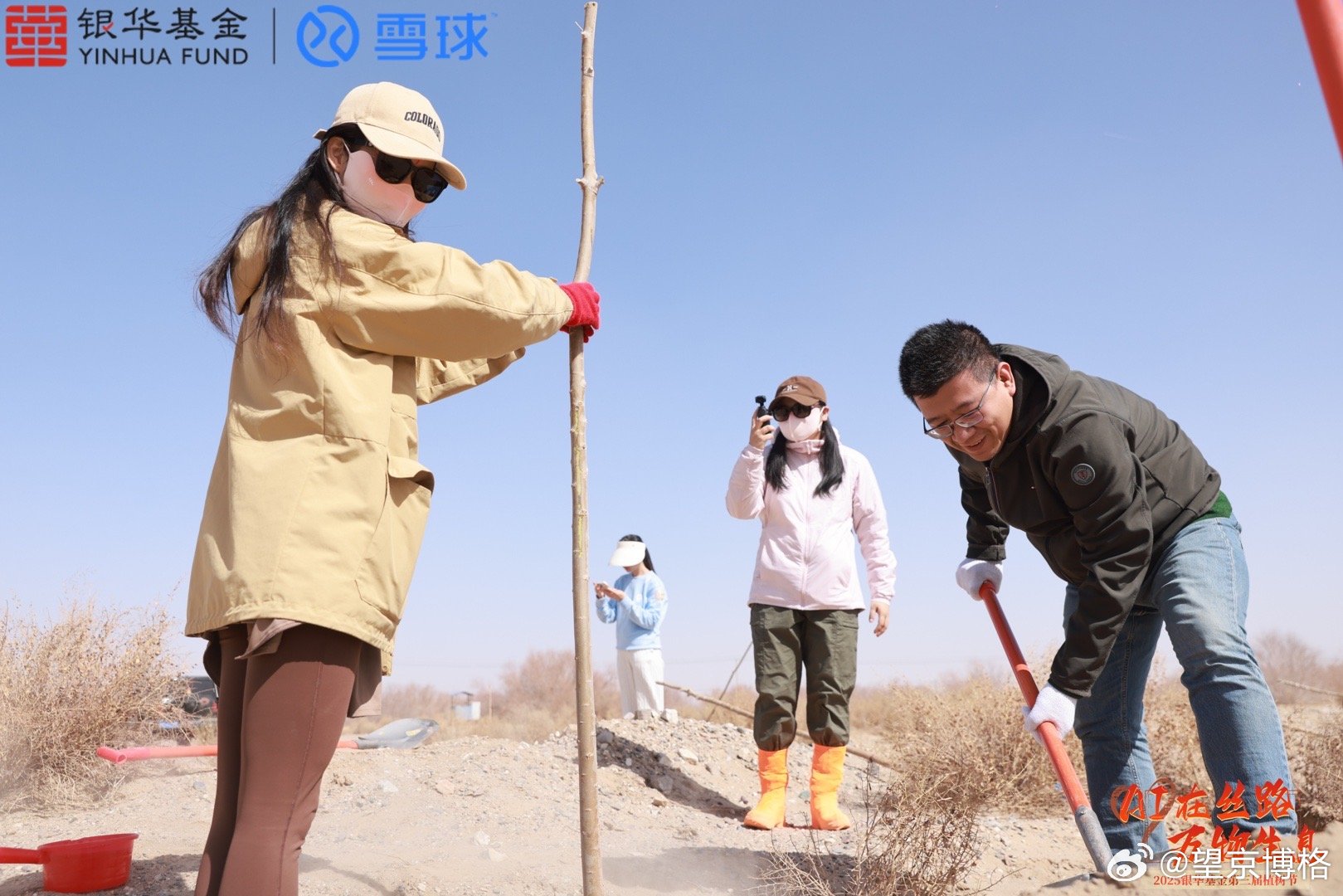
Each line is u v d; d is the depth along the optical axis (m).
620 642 8.50
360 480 2.30
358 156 2.51
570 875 3.52
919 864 3.42
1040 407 3.08
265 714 2.24
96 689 4.83
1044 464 3.12
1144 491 3.11
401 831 4.04
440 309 2.38
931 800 3.57
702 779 5.75
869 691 13.50
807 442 5.04
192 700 5.86
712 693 9.88
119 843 3.13
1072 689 3.15
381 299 2.35
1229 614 3.13
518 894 3.26
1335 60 1.38
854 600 4.93
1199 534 3.26
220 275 2.50
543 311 2.59
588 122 2.92
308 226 2.38
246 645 2.47
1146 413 3.30
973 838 3.56
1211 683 3.08
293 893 2.25
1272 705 3.04
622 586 8.74
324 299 2.34
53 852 3.06
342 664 2.29
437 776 4.94
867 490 5.14
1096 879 3.00
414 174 2.56
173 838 3.80
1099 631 3.09
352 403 2.33
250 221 2.48
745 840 4.44
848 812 5.23
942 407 3.11
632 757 5.85
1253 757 3.00
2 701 4.62
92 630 4.99
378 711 2.53
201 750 4.32
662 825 4.67
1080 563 3.34
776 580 4.93
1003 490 3.35
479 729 17.02
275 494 2.25
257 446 2.32
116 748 4.90
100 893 3.09
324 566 2.23
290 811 2.27
